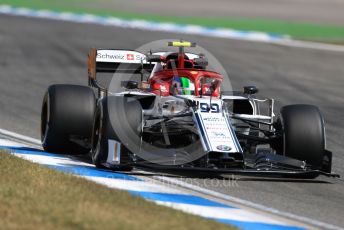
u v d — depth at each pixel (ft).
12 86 196.13
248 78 228.22
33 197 79.30
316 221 84.33
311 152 106.11
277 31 372.38
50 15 382.42
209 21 402.72
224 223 76.43
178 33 336.49
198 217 76.84
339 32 380.37
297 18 444.96
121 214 74.23
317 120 107.24
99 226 69.10
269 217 84.28
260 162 105.19
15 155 104.01
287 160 104.83
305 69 254.27
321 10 502.38
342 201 95.76
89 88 118.11
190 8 479.00
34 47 274.98
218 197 92.84
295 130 106.11
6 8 400.88
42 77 213.87
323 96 203.21
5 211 74.08
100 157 104.99
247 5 517.14
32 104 171.83
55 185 85.71
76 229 68.69
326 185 104.83
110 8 447.01
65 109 114.11
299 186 102.78
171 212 77.66
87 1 483.51
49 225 69.67
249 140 112.27
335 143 141.90
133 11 438.40
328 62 274.57
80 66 237.66
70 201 78.43
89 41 296.30
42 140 119.96
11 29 320.70
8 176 89.10
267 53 288.71
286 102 191.83
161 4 497.05
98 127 107.34
